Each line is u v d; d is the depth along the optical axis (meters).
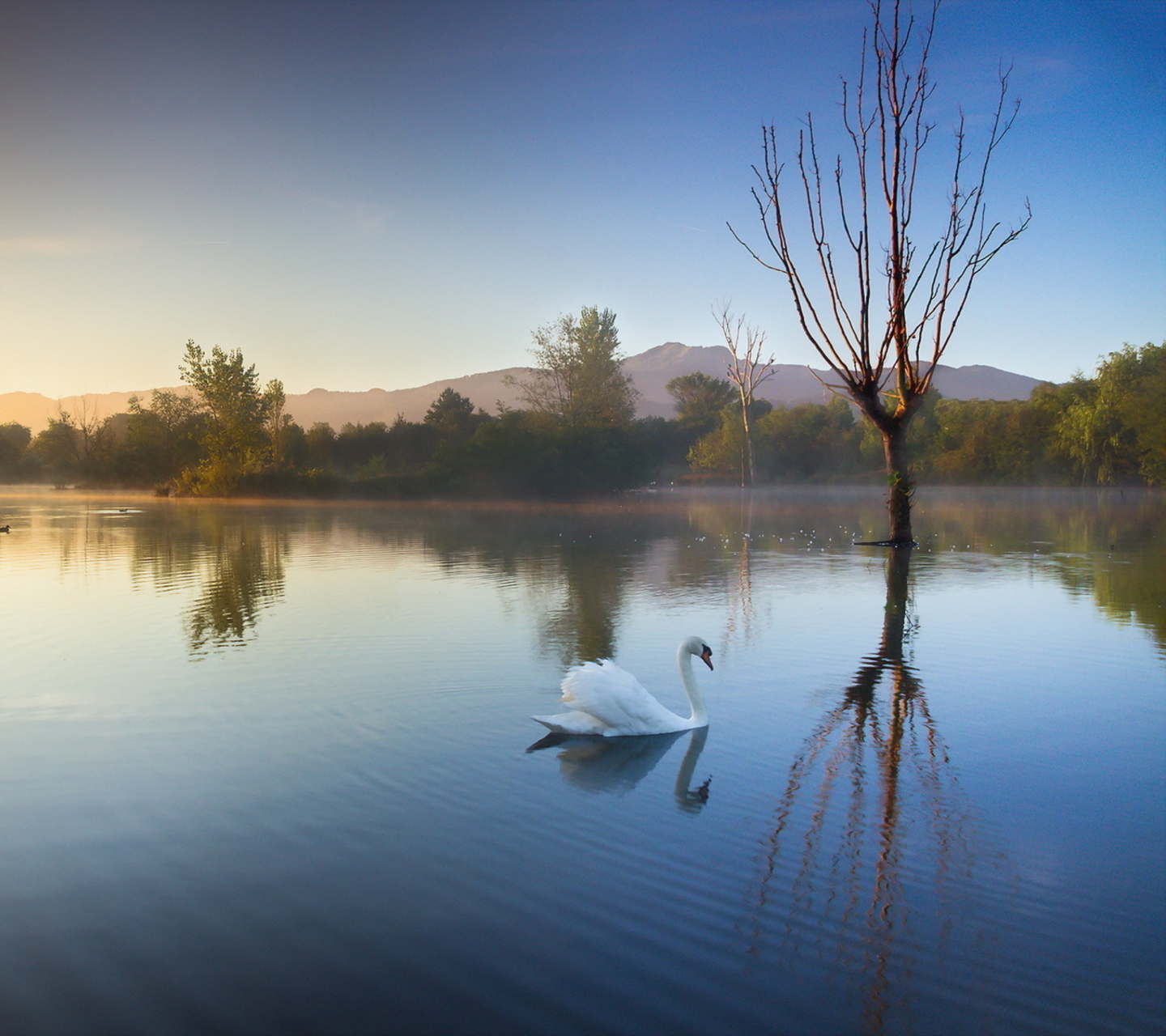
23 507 47.66
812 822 5.37
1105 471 59.03
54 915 4.29
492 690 8.48
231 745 6.85
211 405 60.28
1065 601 14.05
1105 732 7.23
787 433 84.06
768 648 10.45
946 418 73.62
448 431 88.31
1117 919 4.25
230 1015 3.52
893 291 22.81
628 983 3.71
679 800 5.70
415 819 5.39
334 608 13.23
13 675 9.14
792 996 3.63
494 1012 3.53
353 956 3.92
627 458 55.72
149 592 15.14
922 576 17.20
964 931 4.13
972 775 6.22
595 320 57.38
